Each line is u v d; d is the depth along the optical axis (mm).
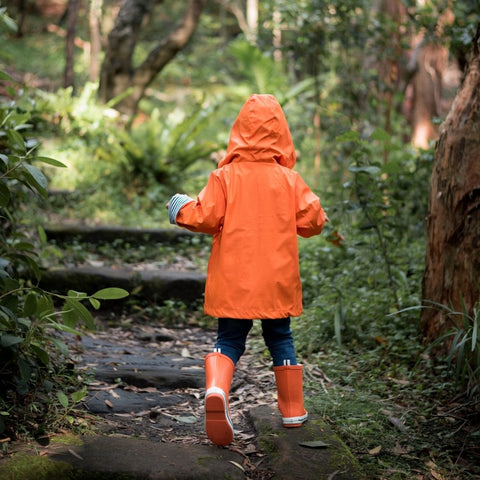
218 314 2781
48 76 15492
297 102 8695
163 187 8109
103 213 7250
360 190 4586
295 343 4137
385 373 3623
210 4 21906
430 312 3805
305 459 2594
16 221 4434
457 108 3684
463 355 3318
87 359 3748
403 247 5484
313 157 9352
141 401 3283
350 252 4746
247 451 2736
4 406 2658
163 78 16594
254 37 8867
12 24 3791
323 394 3344
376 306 4414
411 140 10234
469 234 3504
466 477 2596
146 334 4648
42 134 8375
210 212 2781
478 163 3496
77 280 5059
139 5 9750
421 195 5613
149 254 6316
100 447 2533
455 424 3010
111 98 9789
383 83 8312
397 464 2688
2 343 2566
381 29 7938
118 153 8188
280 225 2818
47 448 2475
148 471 2379
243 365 3914
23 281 4539
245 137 2877
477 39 3682
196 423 3094
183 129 8453
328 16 7930
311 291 5156
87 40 17922
